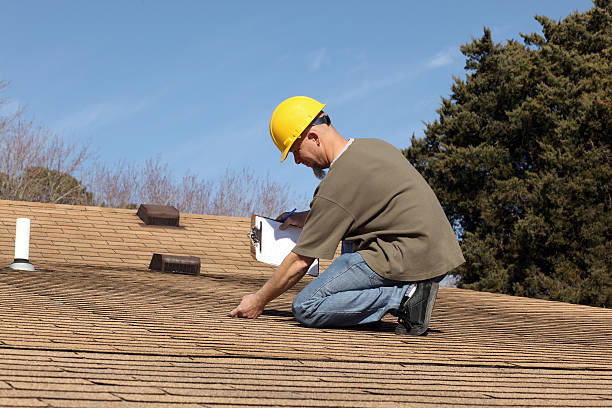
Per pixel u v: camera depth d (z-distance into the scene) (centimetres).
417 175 383
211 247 1285
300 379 233
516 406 210
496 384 250
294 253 383
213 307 482
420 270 374
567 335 490
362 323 390
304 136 394
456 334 423
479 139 3152
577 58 3016
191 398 190
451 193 3045
